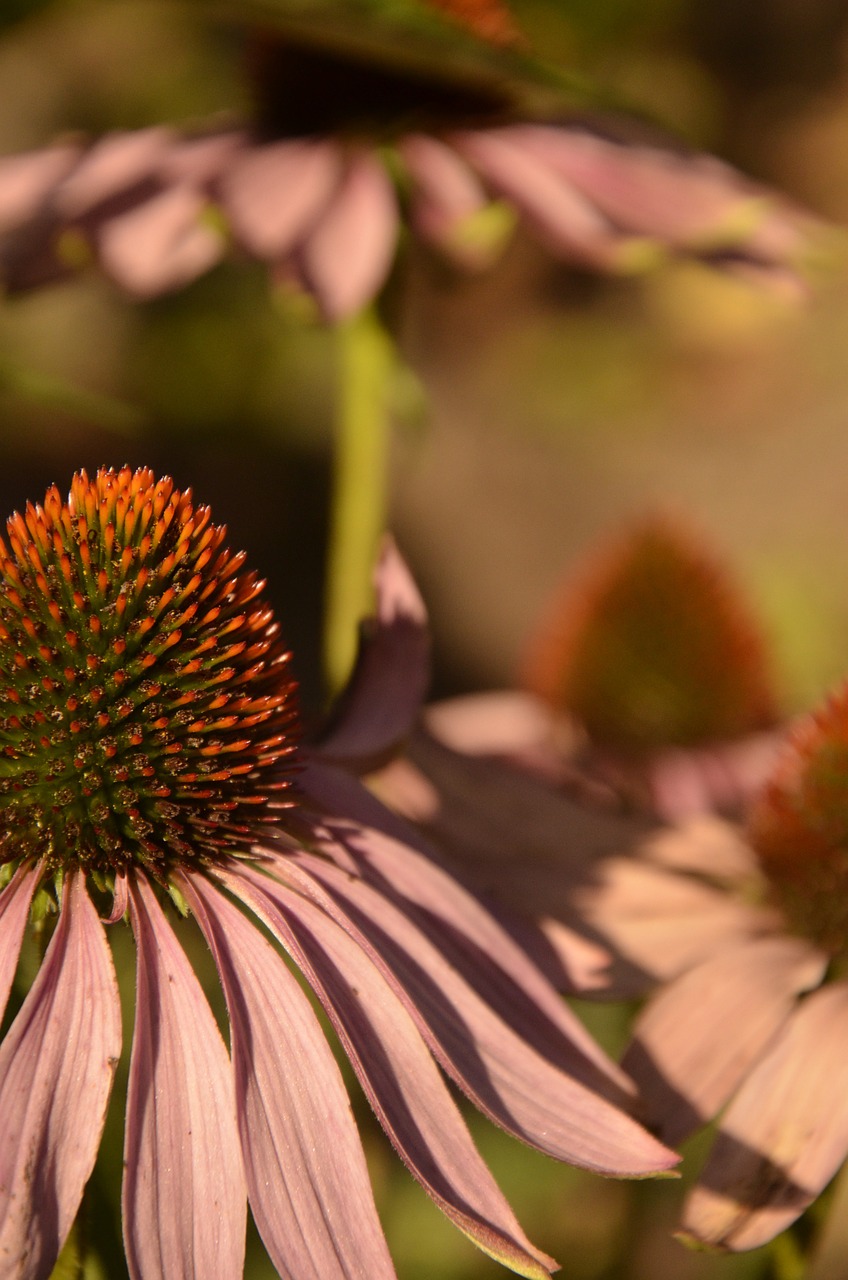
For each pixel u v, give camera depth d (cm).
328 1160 27
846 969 31
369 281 34
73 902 28
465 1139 27
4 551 29
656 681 39
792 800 32
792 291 37
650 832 33
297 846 29
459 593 81
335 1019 27
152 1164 26
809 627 60
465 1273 37
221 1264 26
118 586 29
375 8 29
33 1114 26
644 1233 37
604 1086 28
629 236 36
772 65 126
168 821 28
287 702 29
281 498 83
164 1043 27
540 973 29
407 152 37
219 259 36
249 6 29
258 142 37
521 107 37
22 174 37
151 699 28
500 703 42
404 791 32
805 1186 28
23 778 28
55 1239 25
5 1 28
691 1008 30
